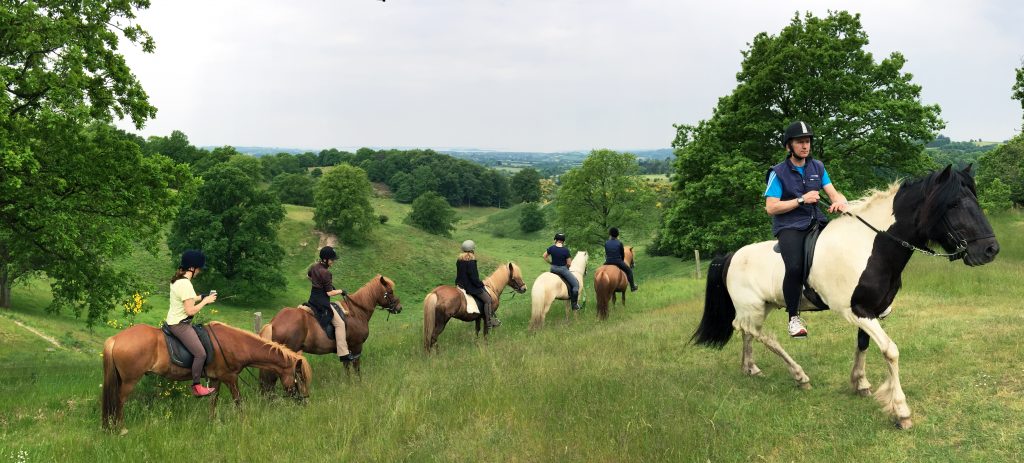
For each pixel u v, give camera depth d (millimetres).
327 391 8188
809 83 25062
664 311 14594
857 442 5098
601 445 5348
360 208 77062
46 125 14883
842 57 25453
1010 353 6617
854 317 5539
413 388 7602
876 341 5387
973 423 5121
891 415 5332
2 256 18641
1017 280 12750
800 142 6004
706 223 28422
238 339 7383
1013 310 9453
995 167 47344
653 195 60594
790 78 25766
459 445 5645
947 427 5145
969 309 9852
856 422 5445
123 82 17266
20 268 23734
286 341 8461
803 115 25672
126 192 16859
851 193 23297
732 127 27469
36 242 17047
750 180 24422
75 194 16672
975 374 6199
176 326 7012
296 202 104188
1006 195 33844
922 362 6918
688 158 28594
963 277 13336
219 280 54312
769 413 5906
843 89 24891
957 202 5020
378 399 7246
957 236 4992
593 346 9875
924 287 12766
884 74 25859
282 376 7648
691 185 28000
